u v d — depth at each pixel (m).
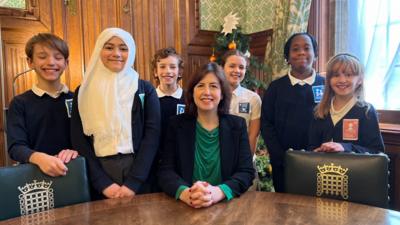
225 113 1.61
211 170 1.52
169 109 2.15
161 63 2.22
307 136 1.98
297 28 2.85
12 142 1.62
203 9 3.62
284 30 2.94
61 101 1.80
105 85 1.64
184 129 1.56
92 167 1.57
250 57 3.23
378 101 2.68
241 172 1.49
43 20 2.80
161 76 2.21
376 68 2.67
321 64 2.92
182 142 1.54
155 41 3.35
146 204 1.28
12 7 2.66
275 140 2.05
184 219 1.12
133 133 1.67
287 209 1.20
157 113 1.74
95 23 3.04
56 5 2.85
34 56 1.76
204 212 1.18
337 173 1.36
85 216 1.15
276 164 2.04
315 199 1.31
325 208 1.20
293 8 2.84
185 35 3.53
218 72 1.57
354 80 1.70
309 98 1.99
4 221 1.12
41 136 1.73
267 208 1.21
